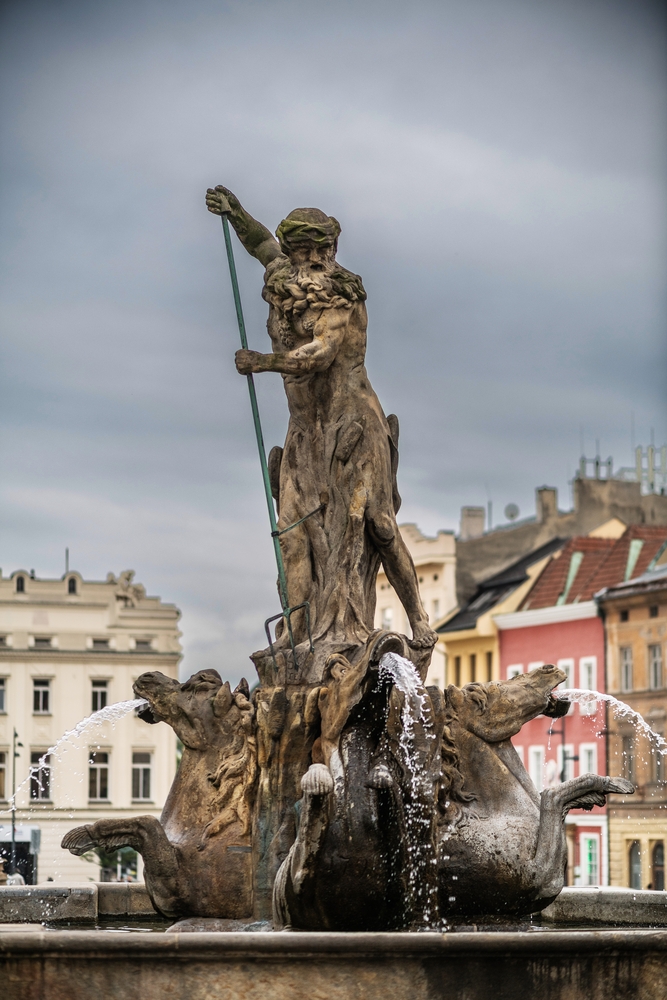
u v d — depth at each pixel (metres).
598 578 67.75
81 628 70.06
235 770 13.66
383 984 10.85
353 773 12.89
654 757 61.44
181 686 14.09
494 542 76.38
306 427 14.62
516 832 13.22
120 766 67.56
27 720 68.81
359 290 14.45
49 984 10.80
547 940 10.98
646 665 63.25
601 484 77.31
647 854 58.94
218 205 14.91
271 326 14.69
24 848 47.22
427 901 12.70
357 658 13.79
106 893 15.89
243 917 13.35
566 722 65.25
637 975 11.24
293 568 14.34
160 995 10.80
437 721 13.08
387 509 14.55
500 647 71.94
